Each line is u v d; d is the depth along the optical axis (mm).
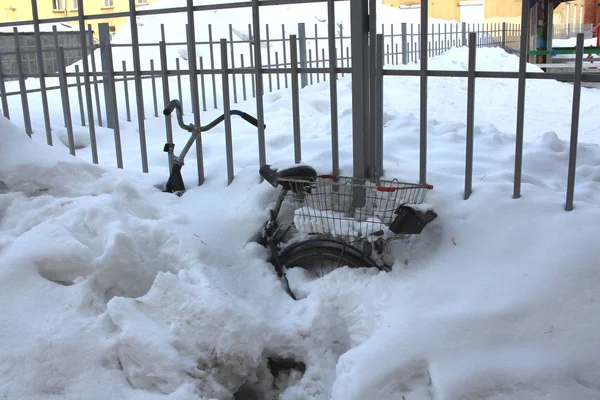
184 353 3104
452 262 3420
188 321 3178
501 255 3346
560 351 2885
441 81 12289
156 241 3678
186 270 3492
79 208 3746
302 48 9711
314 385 3172
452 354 2918
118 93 9625
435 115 9719
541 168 4664
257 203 4109
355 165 4004
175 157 4492
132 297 3475
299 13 15156
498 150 5117
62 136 6629
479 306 3096
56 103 8820
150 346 3000
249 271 3748
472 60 3584
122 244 3414
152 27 13297
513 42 18719
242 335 3164
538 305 3041
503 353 2916
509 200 3607
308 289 3562
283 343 3303
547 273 3150
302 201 3957
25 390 2855
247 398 3369
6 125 4445
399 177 4031
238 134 6582
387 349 2957
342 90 9672
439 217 3666
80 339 3045
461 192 3801
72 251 3342
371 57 3904
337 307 3424
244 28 13164
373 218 3617
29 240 3424
